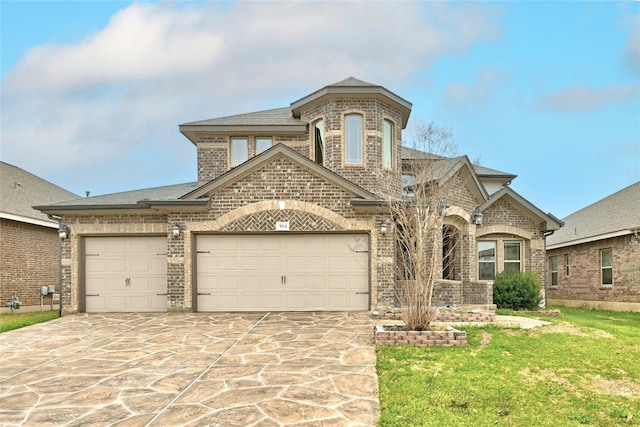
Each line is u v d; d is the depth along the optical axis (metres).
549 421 6.19
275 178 14.63
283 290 14.74
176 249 14.67
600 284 21.38
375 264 14.38
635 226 18.58
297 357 8.84
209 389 7.10
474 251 17.95
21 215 20.30
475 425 5.90
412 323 10.32
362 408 6.30
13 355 9.54
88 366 8.55
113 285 15.59
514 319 13.03
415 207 11.16
